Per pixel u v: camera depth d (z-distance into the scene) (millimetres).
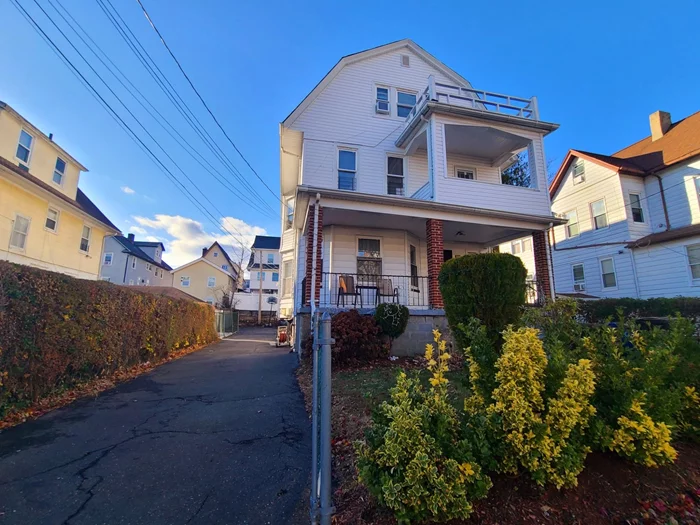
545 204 10000
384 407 2332
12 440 3701
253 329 28438
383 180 11367
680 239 12672
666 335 3184
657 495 2369
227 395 5617
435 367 2693
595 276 15680
